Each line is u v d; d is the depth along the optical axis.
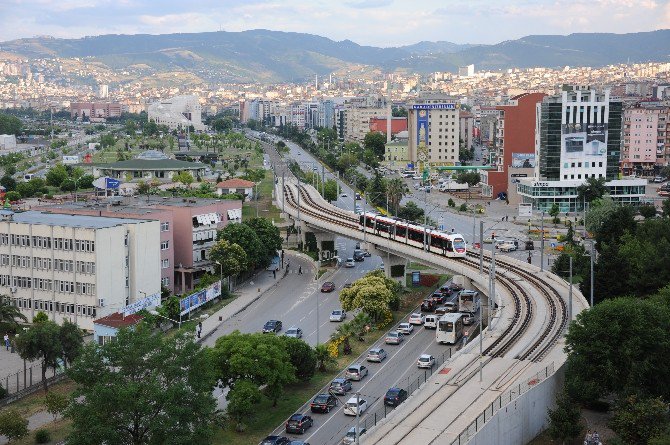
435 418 103.81
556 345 136.00
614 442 103.81
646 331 118.88
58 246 183.62
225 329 178.00
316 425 121.88
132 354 104.44
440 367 126.00
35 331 137.88
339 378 141.88
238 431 120.12
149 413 99.94
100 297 180.38
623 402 111.88
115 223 188.50
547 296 172.38
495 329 147.62
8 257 189.88
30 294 188.00
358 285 181.38
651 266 177.62
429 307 191.12
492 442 100.50
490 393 112.31
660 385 119.38
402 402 118.31
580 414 114.31
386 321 179.62
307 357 139.75
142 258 193.12
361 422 120.69
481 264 176.38
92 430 97.19
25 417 127.44
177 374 104.44
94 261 179.25
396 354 158.38
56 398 122.06
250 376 125.12
